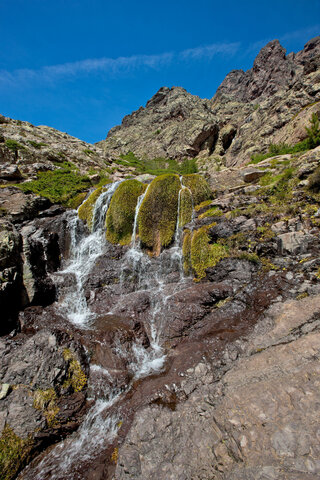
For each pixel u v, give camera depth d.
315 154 10.09
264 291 6.49
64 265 10.34
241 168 13.44
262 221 8.20
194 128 49.00
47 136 25.12
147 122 62.78
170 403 4.43
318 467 2.46
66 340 5.84
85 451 4.12
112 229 10.61
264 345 4.93
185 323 6.54
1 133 19.30
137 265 9.19
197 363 5.24
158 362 5.80
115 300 8.10
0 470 3.80
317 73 29.16
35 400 4.69
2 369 5.19
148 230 10.09
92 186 16.02
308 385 3.36
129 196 10.84
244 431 3.12
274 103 35.59
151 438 3.72
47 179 15.39
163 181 10.46
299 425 2.91
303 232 7.09
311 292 5.72
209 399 4.05
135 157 51.09
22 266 8.27
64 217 11.49
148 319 7.11
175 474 3.12
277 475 2.53
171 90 68.94
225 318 6.38
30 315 7.36
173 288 7.99
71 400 4.85
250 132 37.16
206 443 3.30
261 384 3.73
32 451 4.18
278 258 7.12
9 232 8.48
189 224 9.66
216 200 10.54
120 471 3.44
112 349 5.95
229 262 7.70
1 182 13.49
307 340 4.32
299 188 8.70
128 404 4.68
